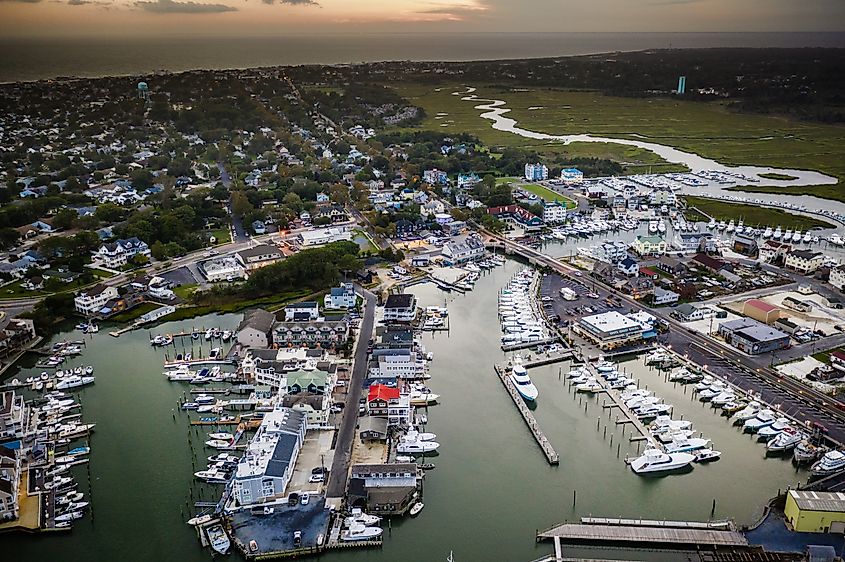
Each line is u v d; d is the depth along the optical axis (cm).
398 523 13850
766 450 16188
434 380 19512
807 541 13038
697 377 19362
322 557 12988
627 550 13075
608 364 19875
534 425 17038
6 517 13762
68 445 16512
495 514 14075
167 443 16562
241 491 14150
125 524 13825
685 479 15200
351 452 16025
